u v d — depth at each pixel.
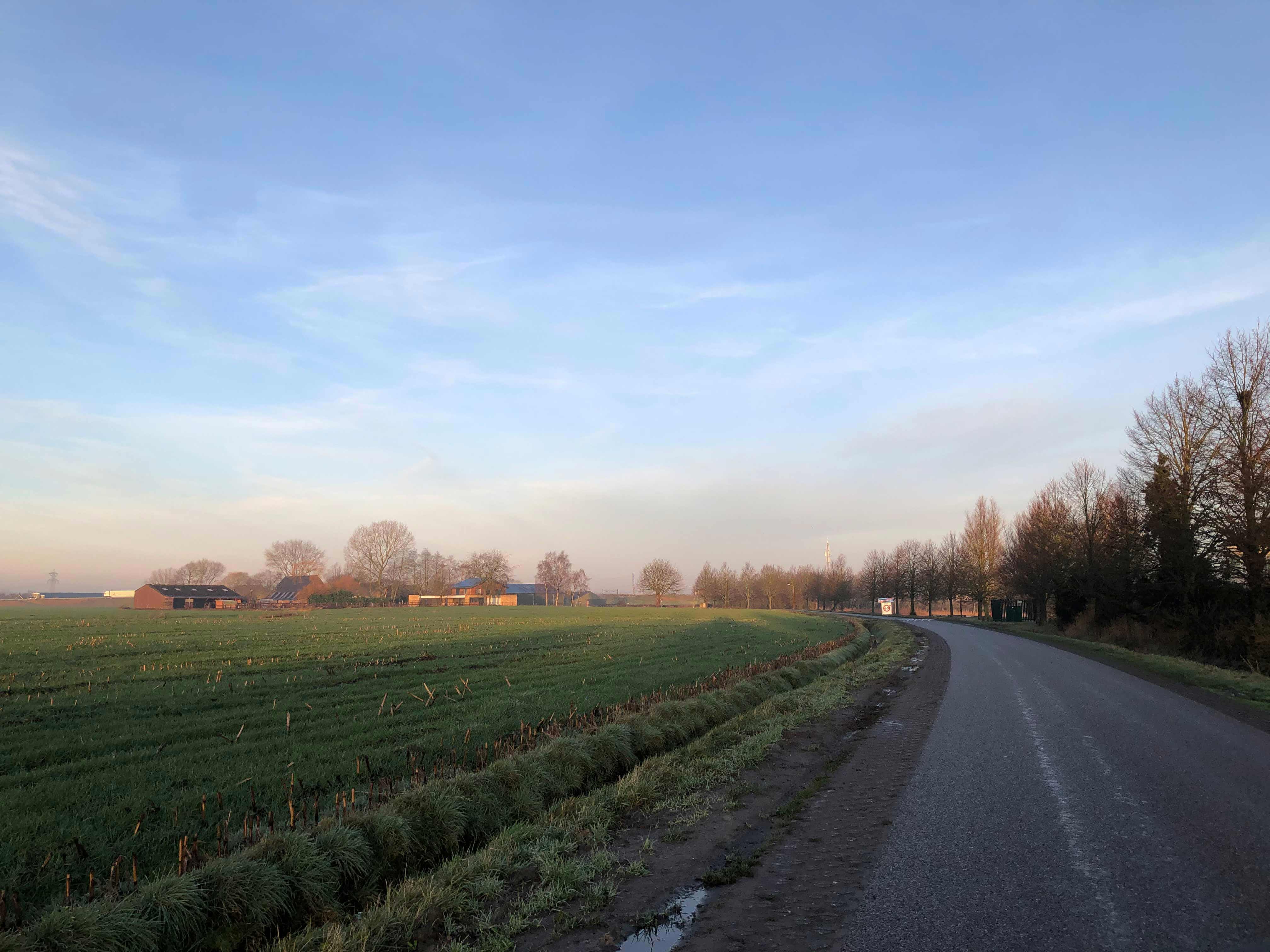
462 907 6.16
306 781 10.52
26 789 10.12
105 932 5.24
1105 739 12.75
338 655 30.73
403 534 146.38
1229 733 13.31
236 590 186.38
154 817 8.79
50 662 26.75
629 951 5.41
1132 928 5.32
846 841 7.66
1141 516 39.47
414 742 12.87
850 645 35.50
